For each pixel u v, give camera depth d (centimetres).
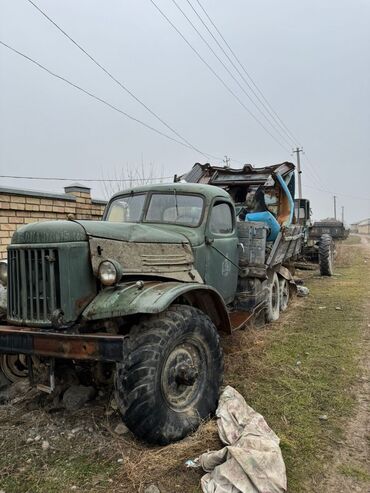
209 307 399
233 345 508
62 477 274
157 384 301
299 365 459
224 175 739
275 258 620
